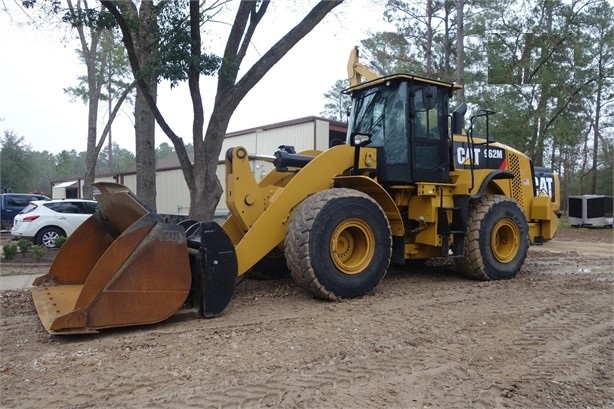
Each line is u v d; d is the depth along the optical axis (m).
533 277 7.52
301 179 5.79
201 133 8.90
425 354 4.00
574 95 24.05
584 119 25.67
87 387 3.29
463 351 4.10
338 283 5.54
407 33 25.00
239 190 5.66
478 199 7.14
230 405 3.04
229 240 5.02
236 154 5.65
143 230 4.50
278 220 5.59
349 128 7.24
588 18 23.80
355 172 6.19
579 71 24.20
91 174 19.42
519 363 3.88
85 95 22.72
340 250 5.80
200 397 3.14
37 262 10.41
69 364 3.68
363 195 5.77
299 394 3.20
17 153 49.91
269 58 8.99
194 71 8.31
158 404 3.04
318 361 3.78
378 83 6.75
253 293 6.04
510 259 7.25
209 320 4.84
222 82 8.88
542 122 24.58
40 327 4.67
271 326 4.62
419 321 4.87
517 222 7.29
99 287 4.30
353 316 4.98
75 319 4.17
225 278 4.98
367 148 6.32
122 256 4.40
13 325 4.77
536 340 4.42
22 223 13.17
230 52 9.00
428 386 3.40
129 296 4.41
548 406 3.19
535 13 24.22
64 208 13.60
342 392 3.25
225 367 3.62
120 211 5.33
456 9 21.23
